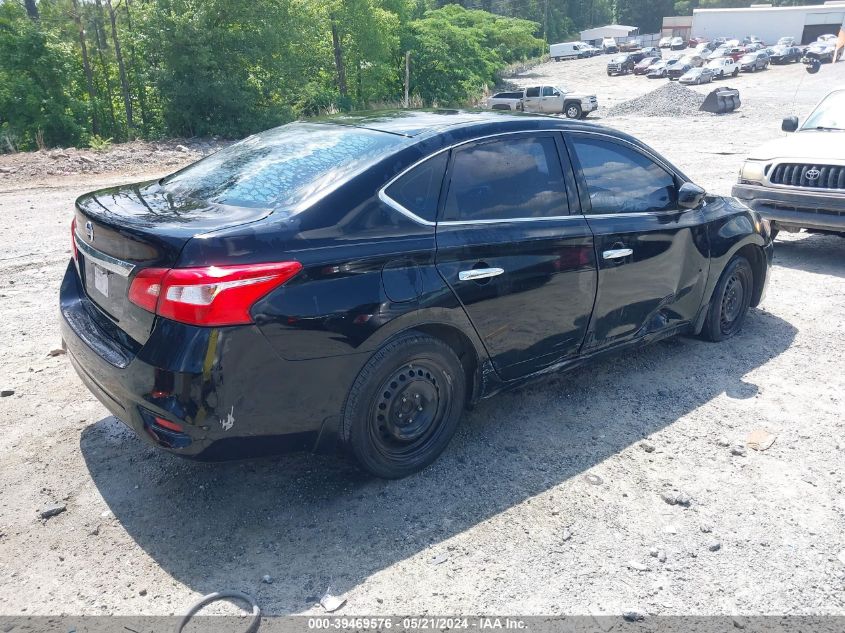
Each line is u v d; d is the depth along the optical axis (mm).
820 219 7000
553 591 2805
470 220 3512
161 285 2768
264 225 2914
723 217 5027
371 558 2967
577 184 4047
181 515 3230
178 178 3775
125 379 2912
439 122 3746
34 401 4289
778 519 3291
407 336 3291
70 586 2779
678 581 2881
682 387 4633
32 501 3309
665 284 4559
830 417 4258
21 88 26000
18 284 6652
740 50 63500
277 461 3689
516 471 3631
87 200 3551
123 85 27828
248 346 2795
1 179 13031
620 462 3738
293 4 27578
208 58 24797
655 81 56250
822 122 8141
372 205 3180
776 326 5750
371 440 3312
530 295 3725
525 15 111375
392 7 43250
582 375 4797
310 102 32094
